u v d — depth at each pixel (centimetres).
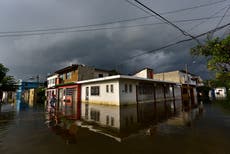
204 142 558
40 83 5741
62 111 1561
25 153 483
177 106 1881
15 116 1270
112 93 1962
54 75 3834
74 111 1529
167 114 1269
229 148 495
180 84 3206
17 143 580
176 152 473
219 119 1023
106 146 536
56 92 3328
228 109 1557
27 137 657
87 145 549
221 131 710
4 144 569
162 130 748
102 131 748
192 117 1115
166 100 2803
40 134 704
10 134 708
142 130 756
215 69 706
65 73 3344
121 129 784
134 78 1972
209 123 895
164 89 2803
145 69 3338
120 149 506
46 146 544
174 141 576
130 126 849
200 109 1590
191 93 3688
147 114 1272
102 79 2033
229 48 655
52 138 640
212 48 708
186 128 782
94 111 1488
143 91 2297
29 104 2748
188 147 512
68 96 2870
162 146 526
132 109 1593
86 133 713
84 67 3041
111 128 808
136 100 2106
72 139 622
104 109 1612
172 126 834
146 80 2192
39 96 4022
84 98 2511
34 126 878
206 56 750
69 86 2873
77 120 1050
